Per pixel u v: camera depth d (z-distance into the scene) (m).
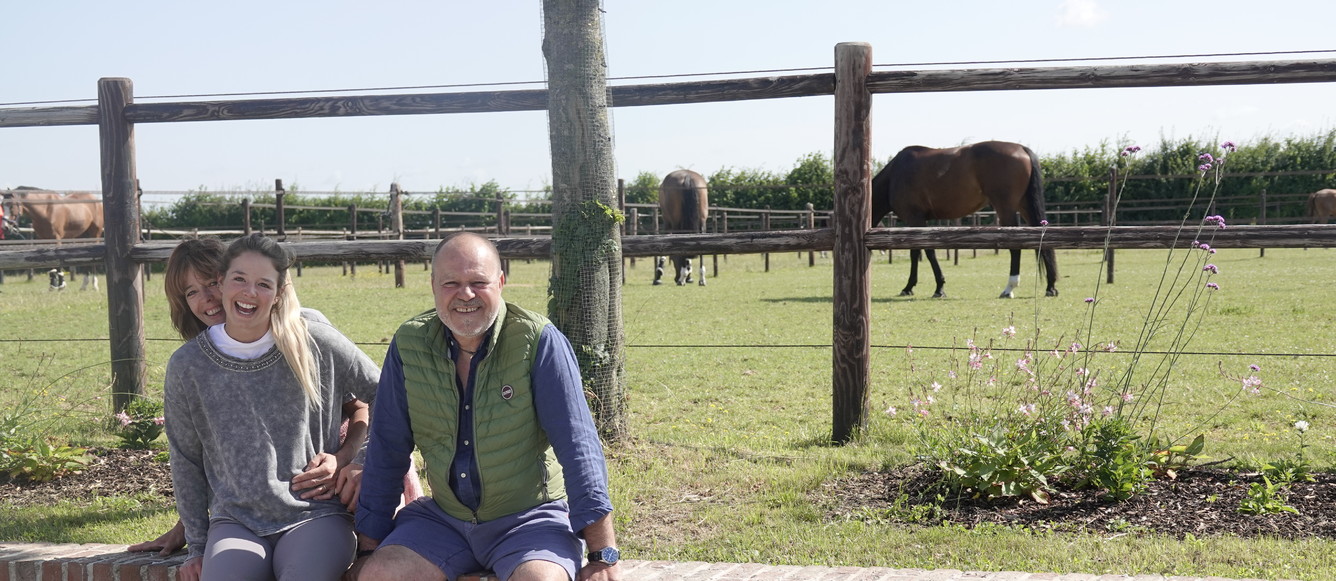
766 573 3.20
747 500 4.57
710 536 4.10
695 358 9.47
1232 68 5.05
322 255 6.15
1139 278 17.50
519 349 2.77
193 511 2.98
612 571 2.73
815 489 4.70
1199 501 4.25
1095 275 18.84
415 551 2.80
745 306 14.27
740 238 5.68
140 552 3.29
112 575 3.15
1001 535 3.92
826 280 19.92
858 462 5.05
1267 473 4.48
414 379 2.81
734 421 6.60
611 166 5.34
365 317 13.43
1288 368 7.79
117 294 6.40
